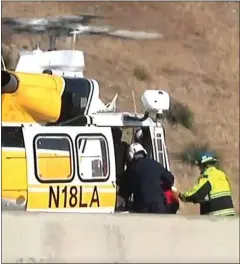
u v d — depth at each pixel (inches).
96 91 1830.7
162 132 1958.7
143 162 1834.4
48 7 4328.3
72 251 1238.9
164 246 1277.1
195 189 1950.1
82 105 1801.2
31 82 1717.5
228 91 4328.3
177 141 3779.5
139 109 3934.5
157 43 4461.1
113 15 4569.4
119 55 4227.4
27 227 1222.9
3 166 1663.4
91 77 4065.0
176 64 4372.5
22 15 4173.2
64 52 1946.4
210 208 1956.2
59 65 1937.7
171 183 1852.9
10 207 1659.7
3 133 1678.2
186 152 3663.9
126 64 4202.8
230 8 4904.0
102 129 1809.8
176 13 4753.9
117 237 1261.1
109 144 1808.6
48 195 1702.8
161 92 1969.7
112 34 2829.7
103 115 1846.7
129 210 1827.0
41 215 1232.8
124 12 4616.1
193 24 4729.3
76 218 1249.4
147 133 1935.3
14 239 1213.7
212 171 1966.0
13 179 1669.5
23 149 1689.2
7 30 2480.3
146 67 4247.0
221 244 1300.4
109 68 4136.3
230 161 3850.9
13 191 1668.3
